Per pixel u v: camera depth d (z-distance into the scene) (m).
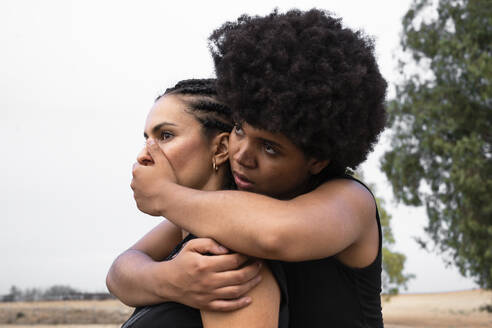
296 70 1.17
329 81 1.18
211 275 1.09
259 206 1.14
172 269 1.16
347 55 1.24
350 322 1.35
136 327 1.21
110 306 28.28
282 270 1.27
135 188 1.31
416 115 20.34
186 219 1.20
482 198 18.25
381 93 1.31
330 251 1.15
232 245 1.12
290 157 1.24
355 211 1.27
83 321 24.48
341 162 1.35
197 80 1.48
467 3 19.84
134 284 1.28
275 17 1.33
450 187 20.02
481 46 19.92
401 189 21.44
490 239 18.42
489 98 18.47
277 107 1.15
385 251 28.78
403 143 21.11
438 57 20.56
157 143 1.33
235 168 1.30
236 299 1.12
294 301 1.36
